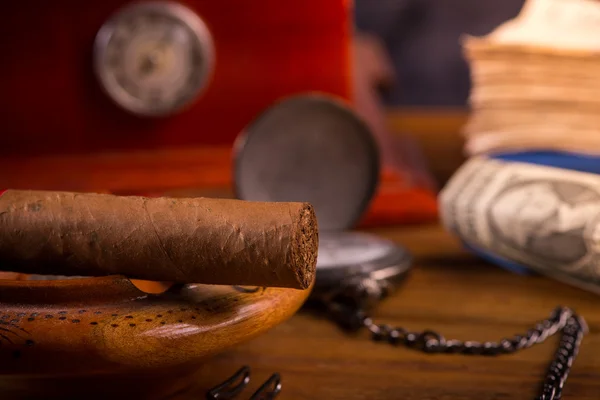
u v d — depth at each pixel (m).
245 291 0.27
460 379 0.28
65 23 0.43
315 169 0.38
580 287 0.35
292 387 0.28
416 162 0.56
